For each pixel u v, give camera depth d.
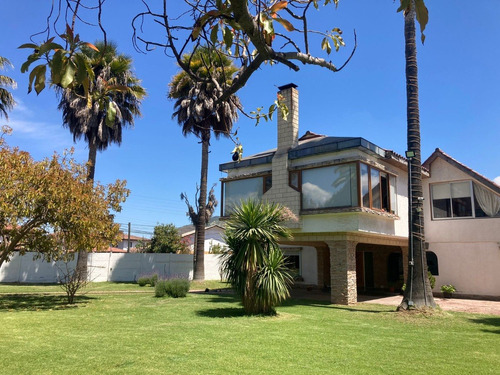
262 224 12.15
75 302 15.18
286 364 6.48
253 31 2.70
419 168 13.29
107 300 16.06
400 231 17.84
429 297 12.75
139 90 25.64
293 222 15.93
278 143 17.47
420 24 2.24
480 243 18.17
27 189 12.30
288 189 16.42
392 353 7.39
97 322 10.48
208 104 20.56
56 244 14.29
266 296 11.92
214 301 15.91
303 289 22.47
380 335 9.21
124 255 27.91
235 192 18.75
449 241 18.95
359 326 10.42
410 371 6.20
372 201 15.47
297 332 9.34
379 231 16.08
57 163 13.69
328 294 19.78
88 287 22.27
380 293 21.06
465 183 18.91
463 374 6.08
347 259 15.44
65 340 8.16
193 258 28.56
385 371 6.19
